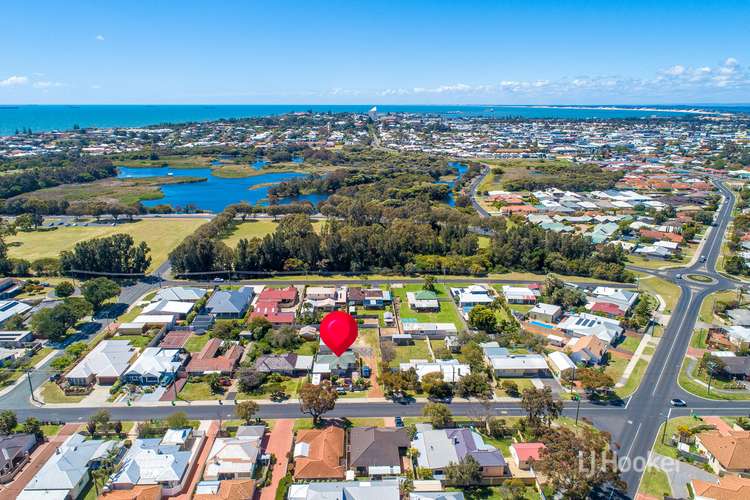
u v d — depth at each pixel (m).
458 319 160.12
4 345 137.50
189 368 124.94
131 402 113.88
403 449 98.19
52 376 122.25
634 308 168.00
